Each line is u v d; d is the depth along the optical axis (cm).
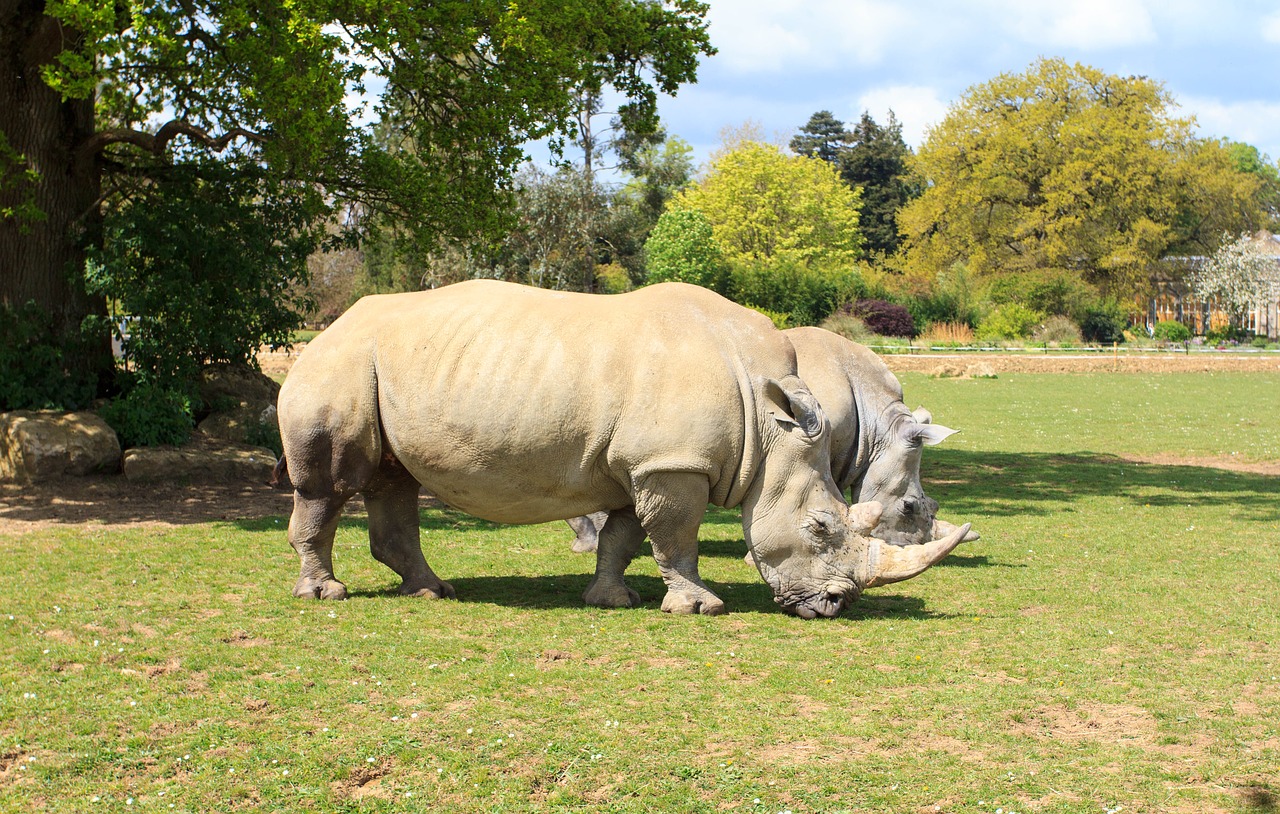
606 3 1889
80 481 1547
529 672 714
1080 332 6231
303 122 1443
